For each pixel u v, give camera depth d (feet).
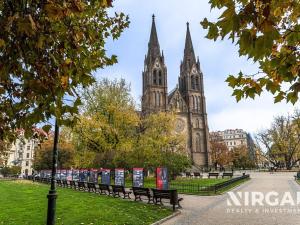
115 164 118.11
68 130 114.42
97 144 122.21
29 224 37.32
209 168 279.28
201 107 302.86
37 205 55.01
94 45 21.80
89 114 123.03
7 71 15.76
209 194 71.77
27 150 379.55
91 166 123.34
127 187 96.89
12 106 16.79
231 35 11.93
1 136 19.26
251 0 11.22
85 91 123.95
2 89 16.14
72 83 16.88
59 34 16.43
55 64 16.16
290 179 131.85
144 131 135.64
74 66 16.44
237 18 11.25
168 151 128.36
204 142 293.43
